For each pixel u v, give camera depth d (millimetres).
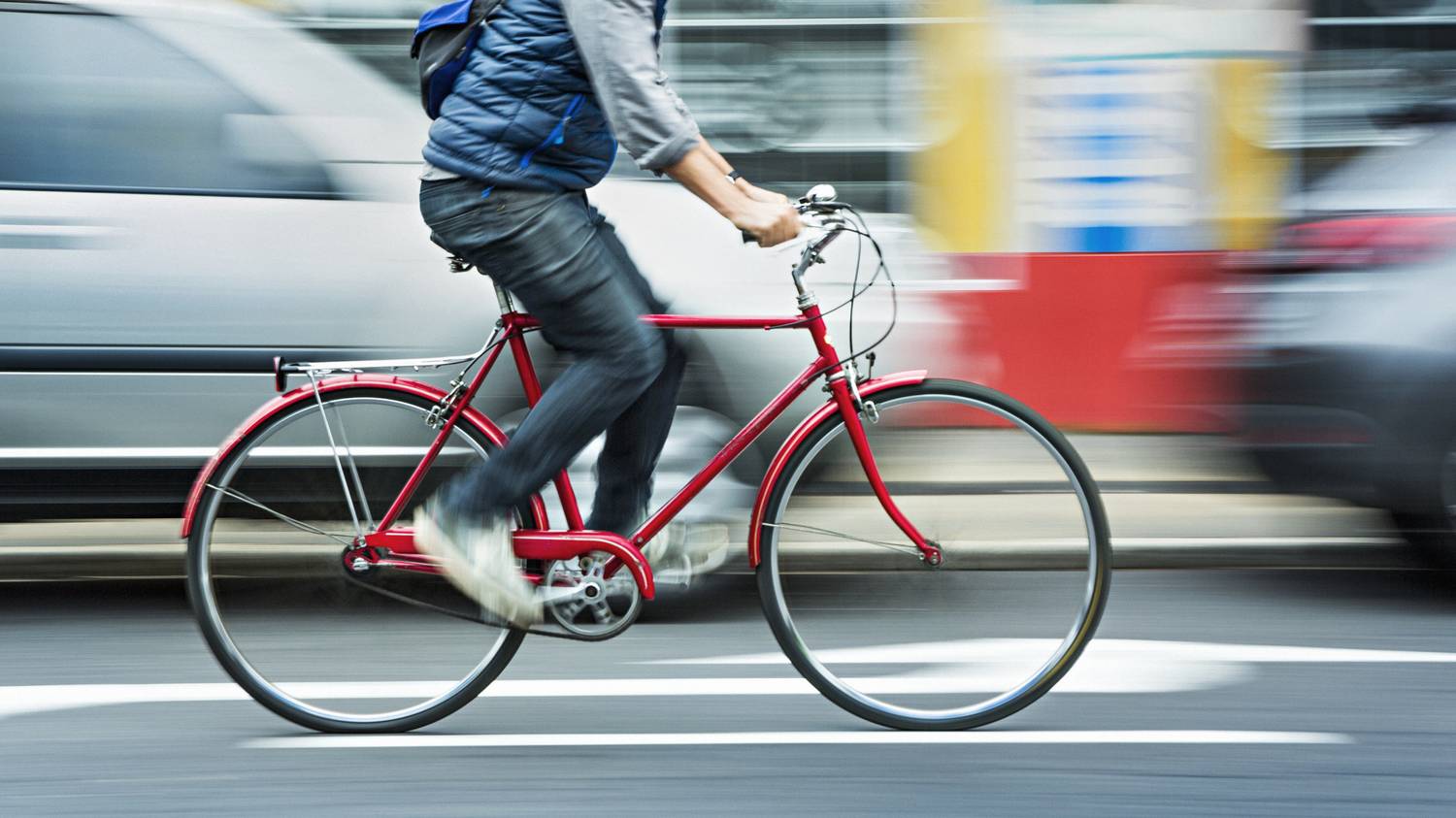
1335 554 6277
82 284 5195
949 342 5508
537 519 4133
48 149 5258
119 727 4281
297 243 5250
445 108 3891
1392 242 5461
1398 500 5434
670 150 3764
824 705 4473
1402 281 5414
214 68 5312
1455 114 5824
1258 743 4113
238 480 4262
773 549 4297
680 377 4211
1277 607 5535
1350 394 5414
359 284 5254
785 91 7898
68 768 3961
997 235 7953
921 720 4285
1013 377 7906
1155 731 4219
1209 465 7293
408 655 4273
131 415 5227
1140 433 7695
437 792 3787
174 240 5223
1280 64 8094
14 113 5250
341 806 3691
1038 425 4281
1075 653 4309
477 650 4289
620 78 3709
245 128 5293
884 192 7953
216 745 4137
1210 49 8094
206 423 5242
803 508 4297
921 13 7871
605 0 3691
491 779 3873
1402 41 7992
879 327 5395
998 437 4293
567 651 4980
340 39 6777
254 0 6555
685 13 7832
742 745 4125
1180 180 8086
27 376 5188
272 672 4266
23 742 4152
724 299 5176
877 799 3736
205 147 5289
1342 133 8023
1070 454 4285
